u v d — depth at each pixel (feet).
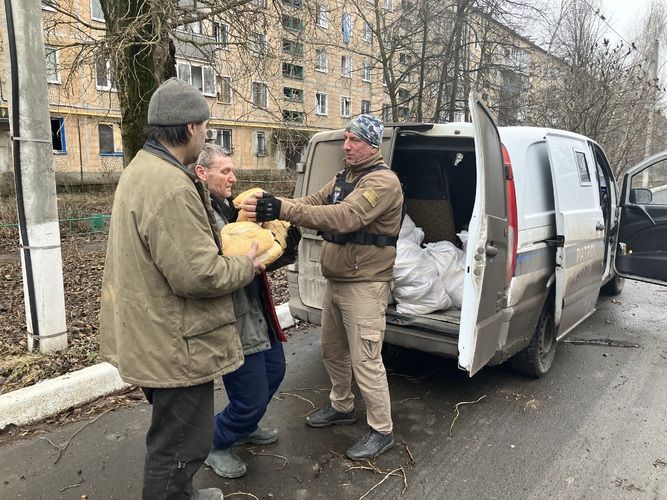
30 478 8.60
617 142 44.78
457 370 13.61
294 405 11.53
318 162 13.07
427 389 12.47
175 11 20.12
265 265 7.15
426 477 8.89
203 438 6.68
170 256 5.83
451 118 47.29
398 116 50.47
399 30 44.01
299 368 13.64
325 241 9.45
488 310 9.97
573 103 40.68
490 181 9.73
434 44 43.91
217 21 23.39
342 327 9.90
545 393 12.29
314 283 12.94
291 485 8.62
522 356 12.65
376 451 9.43
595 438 10.25
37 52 11.51
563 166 13.52
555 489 8.59
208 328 6.32
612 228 18.40
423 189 14.80
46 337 12.39
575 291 14.12
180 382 6.21
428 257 12.41
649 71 48.80
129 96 21.26
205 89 65.77
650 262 17.94
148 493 6.65
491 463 9.34
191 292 5.98
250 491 8.44
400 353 14.75
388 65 43.86
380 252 9.09
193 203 6.02
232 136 93.45
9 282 21.45
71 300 18.39
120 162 79.51
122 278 6.16
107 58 20.75
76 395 11.06
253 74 25.54
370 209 8.57
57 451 9.41
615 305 20.58
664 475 9.02
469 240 9.40
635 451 9.78
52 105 66.64
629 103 40.73
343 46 48.55
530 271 11.50
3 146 49.42
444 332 10.94
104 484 8.49
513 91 48.24
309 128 31.09
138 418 10.69
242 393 8.07
